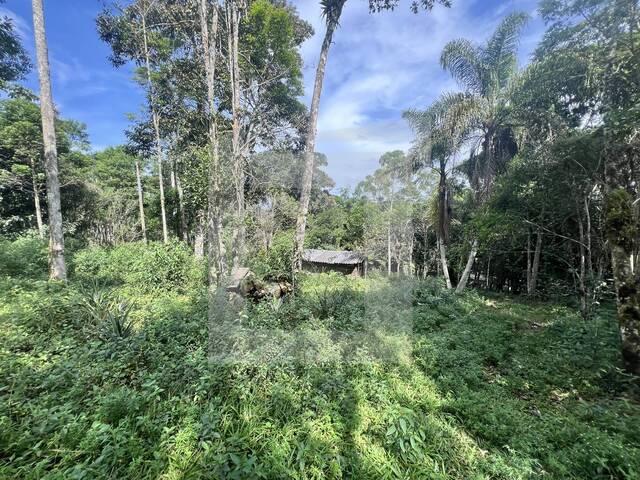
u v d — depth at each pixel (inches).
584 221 276.1
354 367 122.3
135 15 524.1
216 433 84.2
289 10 501.0
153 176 950.4
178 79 477.7
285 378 111.0
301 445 84.9
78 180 667.4
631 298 144.0
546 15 259.8
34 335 148.8
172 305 223.8
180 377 110.1
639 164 186.2
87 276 337.7
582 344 174.4
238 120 188.7
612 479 81.4
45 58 306.7
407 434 91.0
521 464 85.5
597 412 111.9
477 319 249.4
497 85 386.9
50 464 74.8
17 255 327.6
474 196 451.2
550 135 306.0
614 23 220.1
